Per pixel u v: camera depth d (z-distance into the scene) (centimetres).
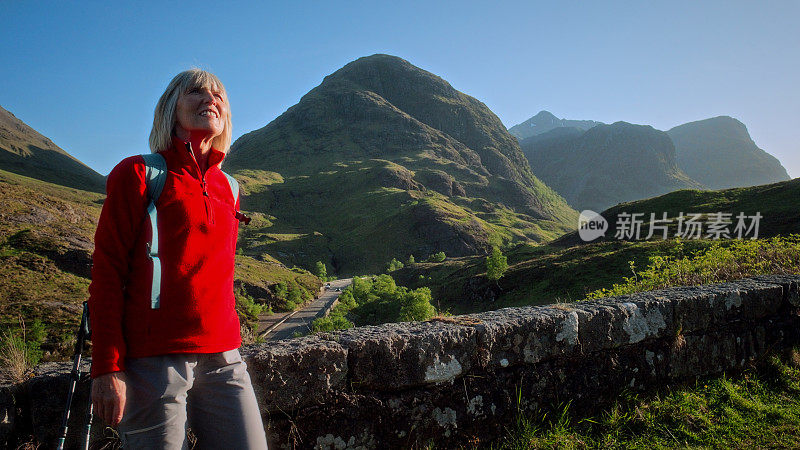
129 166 162
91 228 5469
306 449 237
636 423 326
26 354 222
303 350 238
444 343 277
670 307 369
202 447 172
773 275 501
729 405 356
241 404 172
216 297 170
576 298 3984
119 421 151
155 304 157
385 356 260
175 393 157
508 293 5072
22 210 5116
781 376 404
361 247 15875
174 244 163
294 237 16488
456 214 16788
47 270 3962
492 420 290
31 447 195
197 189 172
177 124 184
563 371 320
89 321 172
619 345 342
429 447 269
